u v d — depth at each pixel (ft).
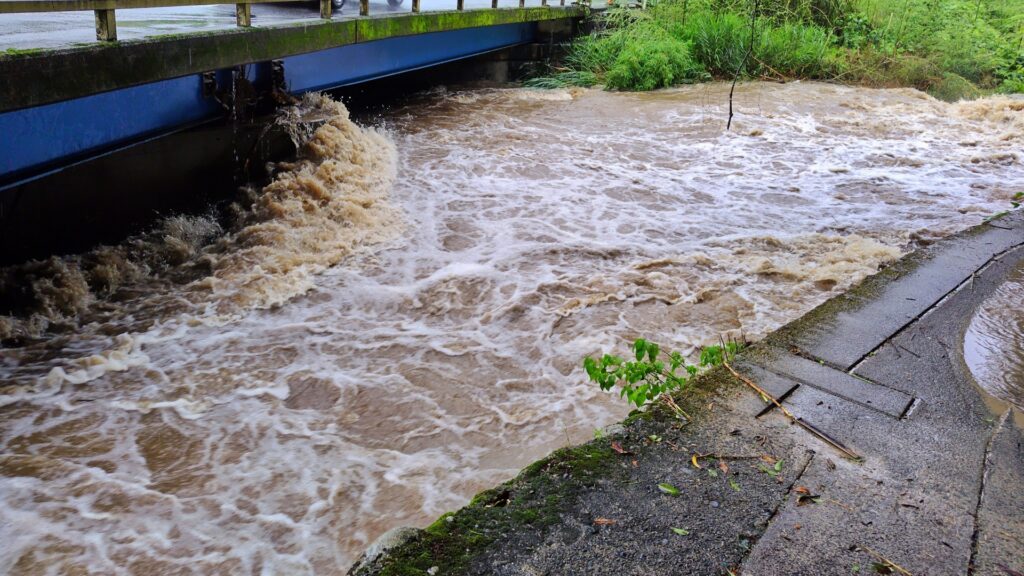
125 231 25.54
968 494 10.37
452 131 40.63
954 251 21.57
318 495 13.57
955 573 8.84
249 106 29.19
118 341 18.74
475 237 26.18
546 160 35.94
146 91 23.70
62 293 20.68
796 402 12.76
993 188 33.50
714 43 57.47
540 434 15.42
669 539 9.30
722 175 34.86
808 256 24.91
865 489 10.41
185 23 26.25
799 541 9.32
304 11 35.65
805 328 15.90
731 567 8.86
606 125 43.70
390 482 13.96
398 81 51.52
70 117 20.51
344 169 29.86
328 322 20.07
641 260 24.43
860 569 8.87
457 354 18.54
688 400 12.73
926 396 13.17
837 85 55.77
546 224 27.61
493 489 10.24
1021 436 11.89
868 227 28.09
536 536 9.30
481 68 58.44
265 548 12.32
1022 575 8.82
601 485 10.32
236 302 20.93
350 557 12.19
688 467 10.79
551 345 19.03
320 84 34.50
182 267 23.58
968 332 16.02
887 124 45.03
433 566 8.75
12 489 13.41
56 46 17.81
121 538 12.42
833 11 61.21
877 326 16.10
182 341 18.95
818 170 35.94
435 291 21.94
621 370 13.46
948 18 61.57
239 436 15.23
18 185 19.99
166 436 15.15
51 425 15.37
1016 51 60.80
